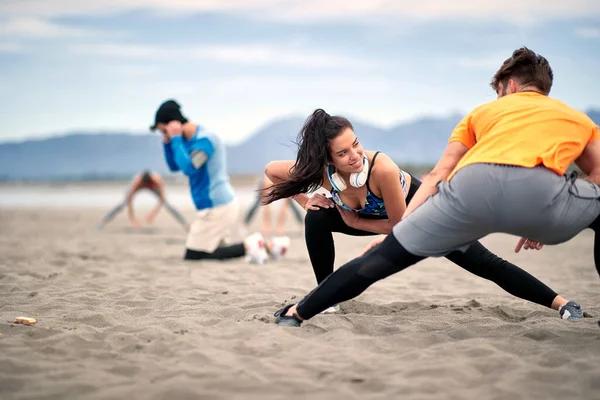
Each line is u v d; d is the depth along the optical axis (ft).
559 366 10.55
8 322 14.02
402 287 20.79
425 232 11.12
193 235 27.27
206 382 9.84
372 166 12.85
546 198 10.60
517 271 14.11
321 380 10.02
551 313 15.08
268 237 41.57
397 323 14.03
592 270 25.89
